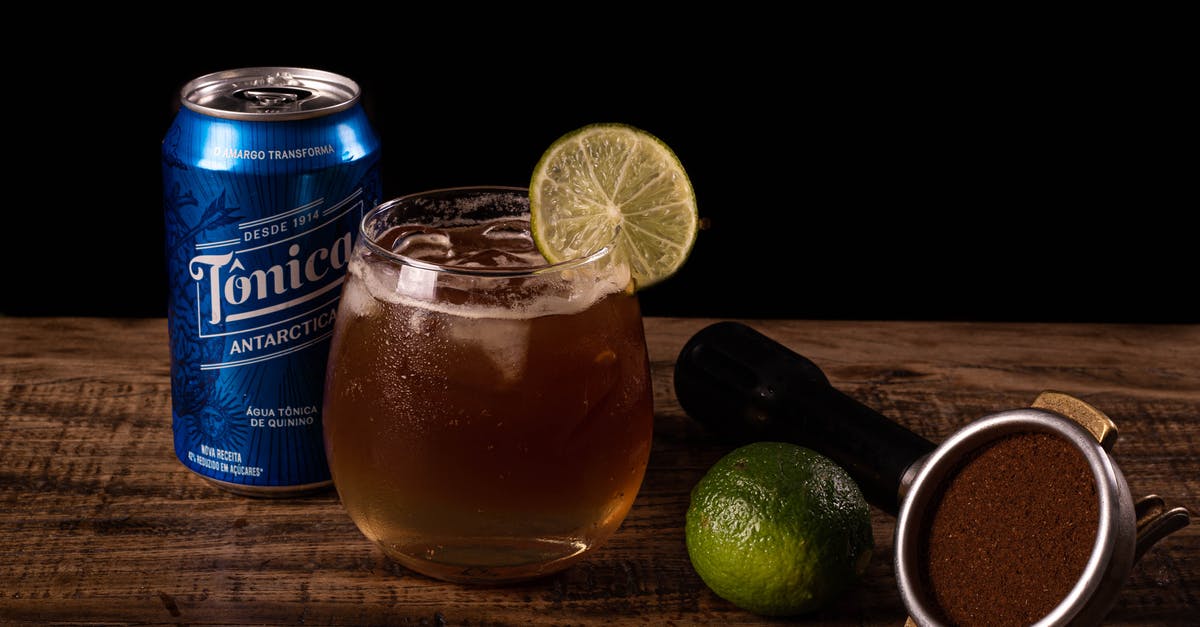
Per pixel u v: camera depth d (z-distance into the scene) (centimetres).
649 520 70
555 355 61
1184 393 79
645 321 85
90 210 115
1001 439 64
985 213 120
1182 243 120
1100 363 81
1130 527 59
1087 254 121
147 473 72
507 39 110
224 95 69
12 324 83
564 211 66
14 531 69
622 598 66
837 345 82
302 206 67
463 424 61
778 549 63
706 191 119
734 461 65
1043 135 117
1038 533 62
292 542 69
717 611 66
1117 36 113
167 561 67
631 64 112
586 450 62
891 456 68
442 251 67
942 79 115
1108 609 60
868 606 66
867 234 121
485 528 62
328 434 64
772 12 111
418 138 112
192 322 69
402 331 62
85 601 65
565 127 113
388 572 67
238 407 69
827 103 115
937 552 64
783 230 121
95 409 76
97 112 112
